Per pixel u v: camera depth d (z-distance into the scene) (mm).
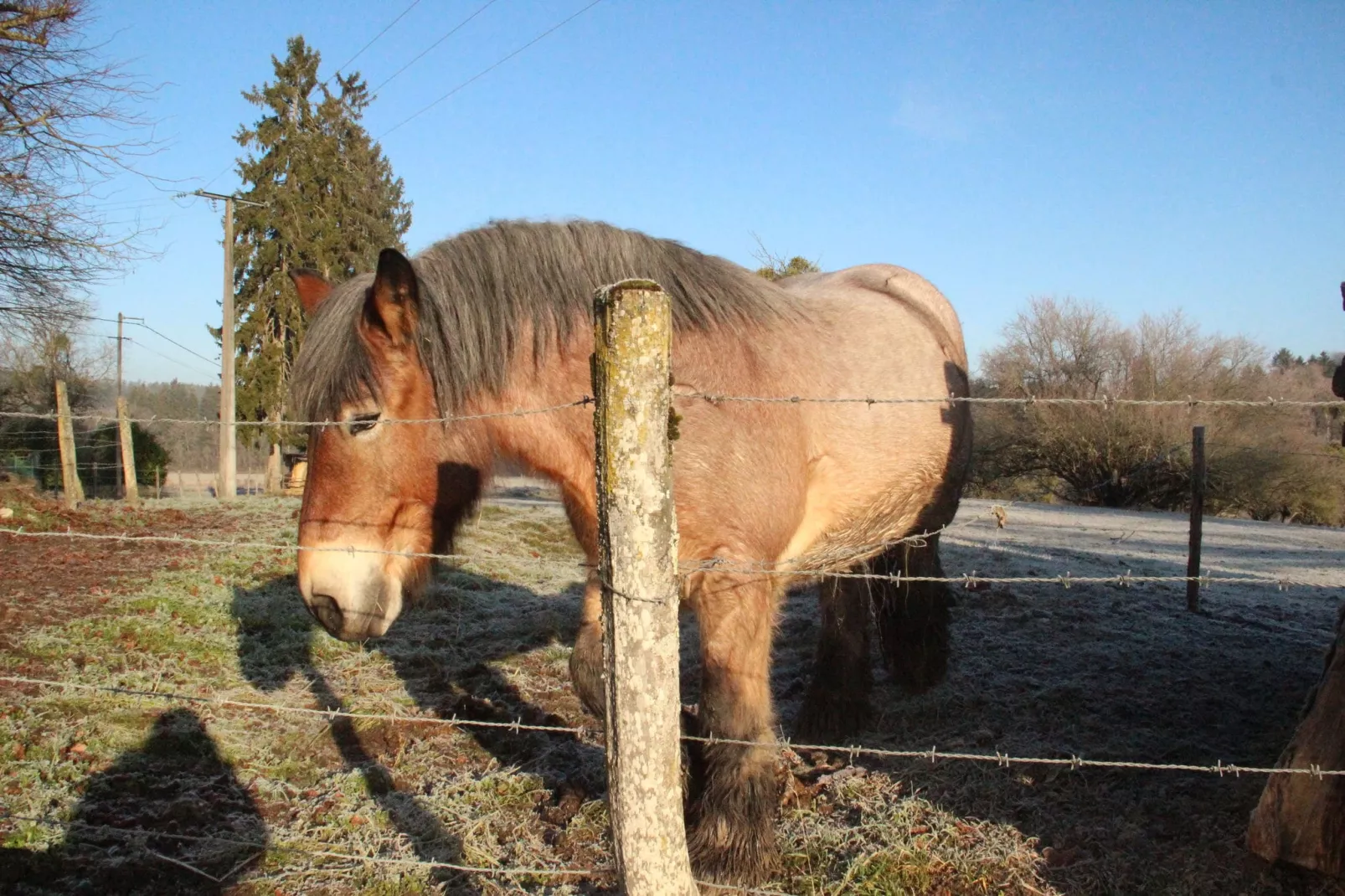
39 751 3480
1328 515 14852
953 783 3402
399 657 5113
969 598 6477
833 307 3471
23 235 12430
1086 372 20938
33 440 16766
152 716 3928
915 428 3447
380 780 3449
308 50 22781
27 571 6973
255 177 22156
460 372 2703
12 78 12070
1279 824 2480
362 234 22484
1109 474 17062
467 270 2754
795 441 2828
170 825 3031
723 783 2549
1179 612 6234
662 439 1620
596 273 2756
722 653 2566
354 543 2732
